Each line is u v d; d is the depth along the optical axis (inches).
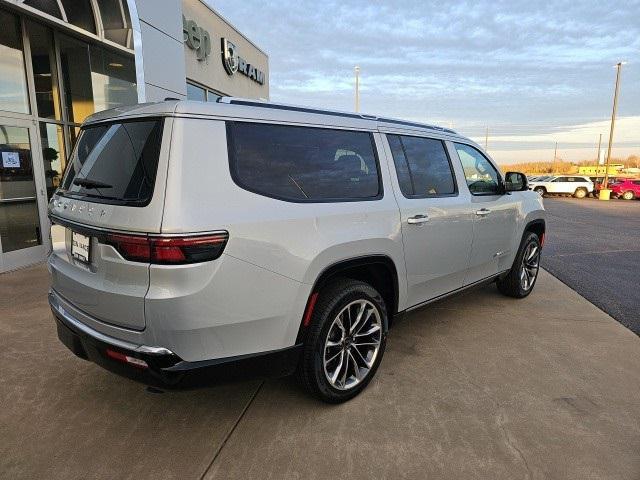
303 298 103.5
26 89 273.3
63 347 149.5
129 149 94.3
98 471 92.6
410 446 101.4
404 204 132.1
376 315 125.0
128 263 87.0
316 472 93.0
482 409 116.8
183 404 117.4
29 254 271.3
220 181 92.0
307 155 110.8
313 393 113.3
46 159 293.7
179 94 401.4
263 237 95.0
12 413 112.4
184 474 92.0
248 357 96.6
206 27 530.0
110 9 313.7
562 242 408.2
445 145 158.1
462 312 193.2
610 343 160.9
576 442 103.8
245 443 101.9
